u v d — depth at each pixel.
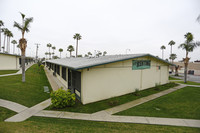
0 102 7.01
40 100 7.93
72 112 6.31
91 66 7.21
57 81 15.32
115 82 9.13
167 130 4.62
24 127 4.35
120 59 8.88
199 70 38.03
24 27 12.31
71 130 4.45
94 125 4.98
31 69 26.73
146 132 4.47
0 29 43.75
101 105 7.41
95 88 8.03
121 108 6.96
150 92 10.61
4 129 3.94
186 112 6.36
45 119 5.41
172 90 11.46
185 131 4.54
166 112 6.39
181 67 46.56
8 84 11.06
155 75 12.88
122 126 4.93
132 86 10.48
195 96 9.34
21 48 12.30
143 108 6.97
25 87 10.60
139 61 10.96
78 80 8.40
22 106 6.77
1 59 22.98
